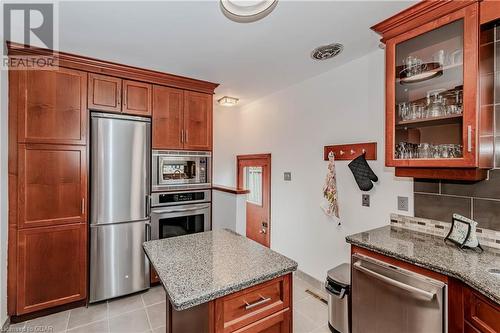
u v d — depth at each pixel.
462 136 1.52
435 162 1.62
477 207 1.70
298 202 3.11
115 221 2.50
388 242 1.76
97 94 2.43
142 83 2.67
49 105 2.22
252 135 3.99
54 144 2.25
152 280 2.79
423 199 1.98
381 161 2.24
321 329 2.16
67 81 2.29
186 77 2.88
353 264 1.81
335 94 2.65
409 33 1.70
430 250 1.60
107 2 1.53
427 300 1.39
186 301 1.02
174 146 2.86
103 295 2.46
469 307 1.27
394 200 2.16
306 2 1.56
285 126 3.32
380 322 1.63
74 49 2.17
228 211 3.08
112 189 2.48
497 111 1.57
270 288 1.29
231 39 2.02
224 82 3.07
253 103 3.96
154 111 2.73
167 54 2.28
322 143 2.79
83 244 2.38
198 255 1.50
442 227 1.87
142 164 2.64
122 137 2.53
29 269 2.17
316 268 2.86
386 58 1.83
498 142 1.58
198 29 1.86
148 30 1.87
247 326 1.20
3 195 2.02
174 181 2.86
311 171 2.93
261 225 3.80
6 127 2.06
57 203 2.27
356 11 1.67
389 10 1.66
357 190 2.44
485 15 1.42
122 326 2.16
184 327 1.39
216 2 1.55
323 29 1.88
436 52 1.68
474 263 1.41
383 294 1.61
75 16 1.68
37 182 2.19
